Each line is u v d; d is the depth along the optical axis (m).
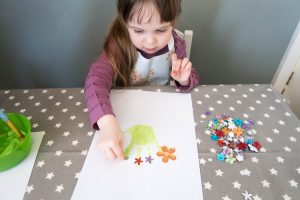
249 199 0.47
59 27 1.06
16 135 0.57
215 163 0.52
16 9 1.00
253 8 1.03
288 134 0.59
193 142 0.56
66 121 0.62
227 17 1.05
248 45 1.16
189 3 1.00
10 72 1.22
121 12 0.65
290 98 1.32
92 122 0.59
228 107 0.66
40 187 0.48
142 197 0.46
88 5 1.00
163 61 0.83
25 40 1.10
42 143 0.56
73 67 1.22
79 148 0.55
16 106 0.66
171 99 0.68
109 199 0.46
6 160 0.50
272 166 0.52
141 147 0.55
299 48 1.13
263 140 0.57
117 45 0.77
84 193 0.47
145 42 0.68
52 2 0.98
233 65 1.24
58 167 0.52
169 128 0.60
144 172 0.50
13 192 0.48
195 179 0.49
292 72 1.23
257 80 1.31
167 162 0.52
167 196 0.47
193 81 0.71
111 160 0.52
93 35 1.09
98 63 0.75
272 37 1.13
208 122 0.61
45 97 0.69
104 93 0.65
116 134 0.55
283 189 0.48
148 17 0.61
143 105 0.65
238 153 0.54
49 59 1.18
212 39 1.13
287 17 1.06
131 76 0.85
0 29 1.06
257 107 0.66
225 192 0.47
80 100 0.68
